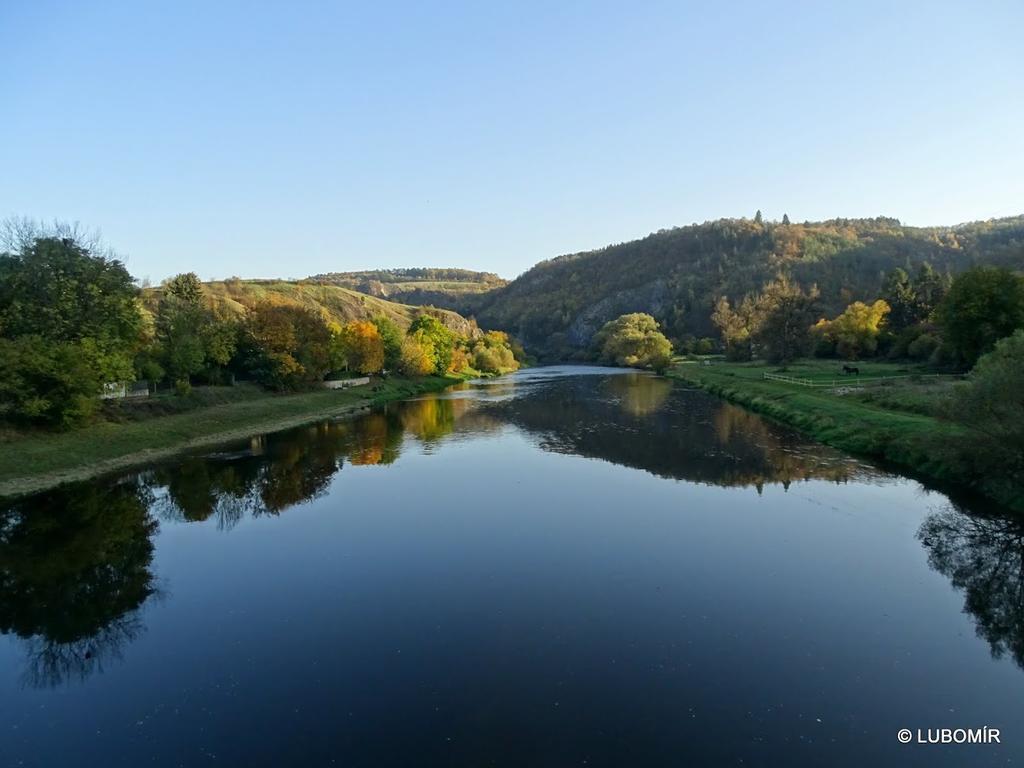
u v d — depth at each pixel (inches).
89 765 402.6
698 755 396.8
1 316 1487.5
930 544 768.3
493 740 414.9
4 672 527.5
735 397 2315.5
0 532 904.3
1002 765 385.4
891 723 429.4
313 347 2568.9
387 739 418.3
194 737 428.1
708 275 7815.0
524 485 1112.2
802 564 718.5
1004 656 518.6
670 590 655.1
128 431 1489.9
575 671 501.0
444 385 3587.6
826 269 6678.2
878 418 1390.3
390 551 792.9
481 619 598.2
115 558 797.2
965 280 2079.2
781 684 478.6
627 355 5265.8
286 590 681.6
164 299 2226.9
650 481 1118.4
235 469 1296.8
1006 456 832.9
